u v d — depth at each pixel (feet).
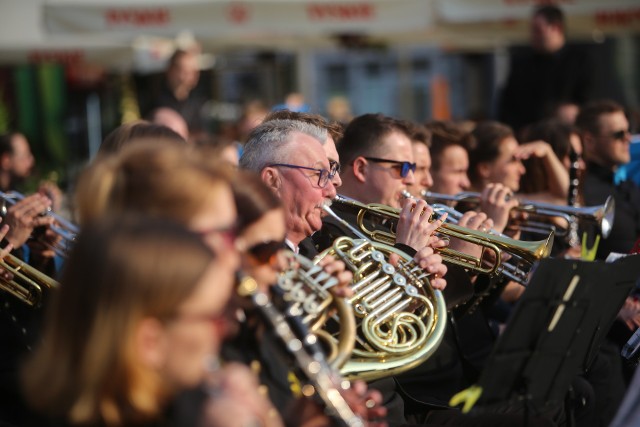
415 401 15.90
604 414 20.39
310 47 42.34
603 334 14.07
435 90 60.34
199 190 8.75
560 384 13.25
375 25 34.09
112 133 14.26
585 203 24.44
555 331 12.57
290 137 15.26
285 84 54.85
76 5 32.01
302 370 9.87
